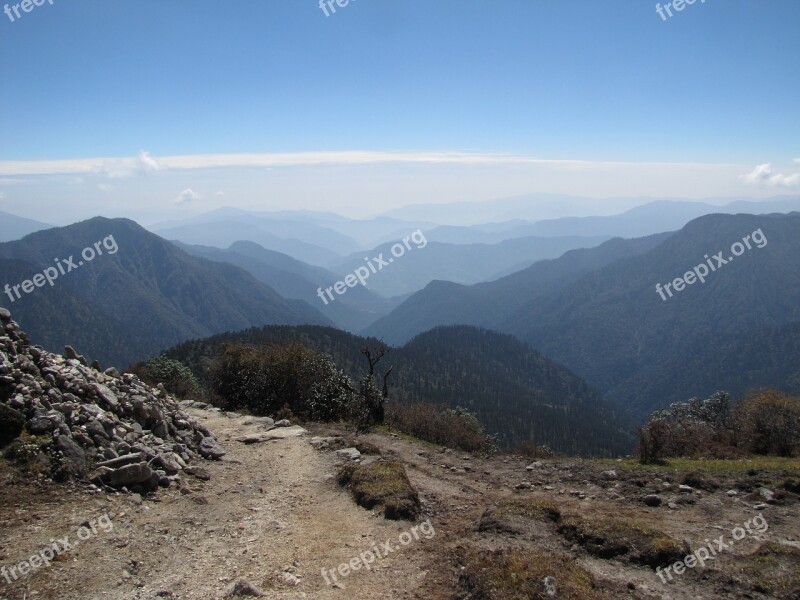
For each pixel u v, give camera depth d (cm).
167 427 1232
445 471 1206
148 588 648
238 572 705
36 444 887
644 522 841
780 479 1008
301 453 1327
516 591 596
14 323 1131
